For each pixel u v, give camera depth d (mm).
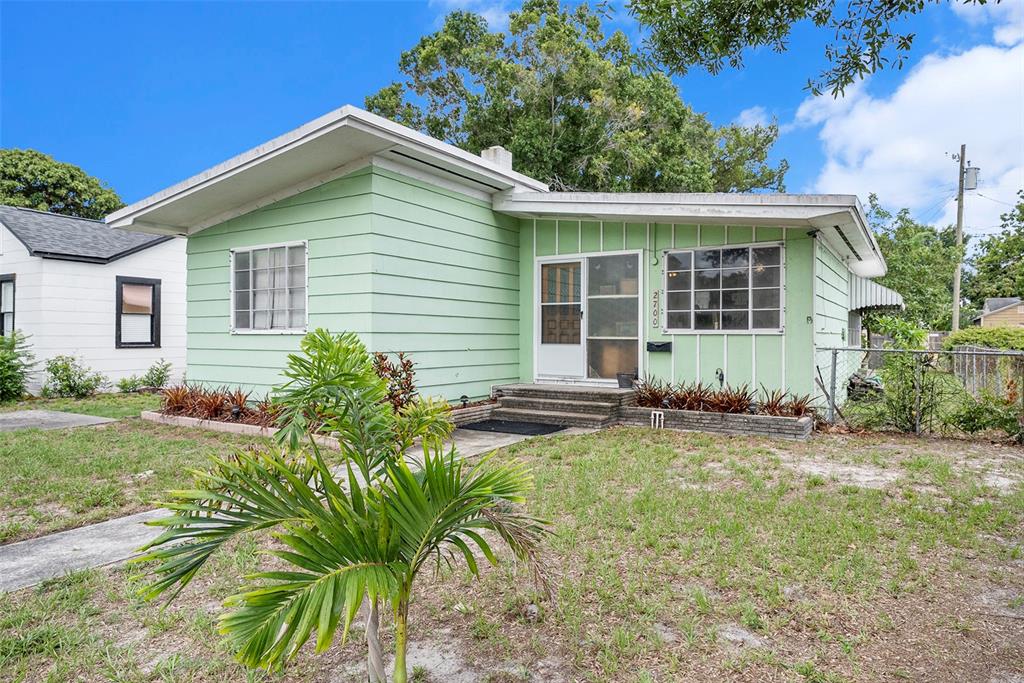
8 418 9375
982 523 4254
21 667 2523
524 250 10445
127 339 13758
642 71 5543
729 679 2426
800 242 8141
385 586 1667
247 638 1471
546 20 18734
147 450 6777
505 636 2760
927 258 22750
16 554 3826
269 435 7547
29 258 12586
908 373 7730
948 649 2674
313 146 7418
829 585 3264
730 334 8625
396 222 8125
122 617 2977
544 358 10219
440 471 1911
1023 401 7188
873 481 5359
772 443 7121
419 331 8461
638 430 8000
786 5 4754
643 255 9289
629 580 3322
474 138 19703
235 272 9422
